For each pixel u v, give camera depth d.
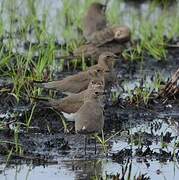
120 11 28.19
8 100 19.31
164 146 17.25
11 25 23.80
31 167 15.93
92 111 16.48
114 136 17.67
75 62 22.45
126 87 21.00
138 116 19.00
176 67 23.09
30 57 21.31
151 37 25.03
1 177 15.45
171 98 20.00
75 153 16.66
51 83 19.11
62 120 17.95
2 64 21.25
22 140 17.17
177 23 26.14
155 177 15.76
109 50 22.84
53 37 23.19
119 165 16.20
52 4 27.34
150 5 28.97
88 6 26.20
